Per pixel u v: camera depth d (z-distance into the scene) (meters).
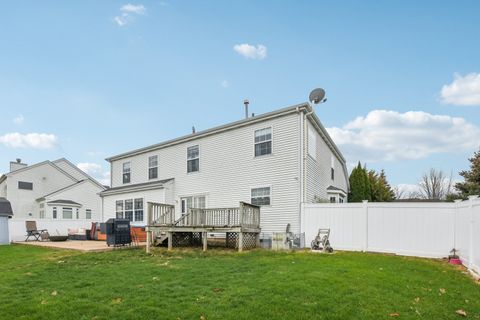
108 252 12.38
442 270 8.63
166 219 14.15
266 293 5.80
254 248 13.43
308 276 7.01
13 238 19.75
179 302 5.38
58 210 30.70
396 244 11.49
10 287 6.44
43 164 35.28
